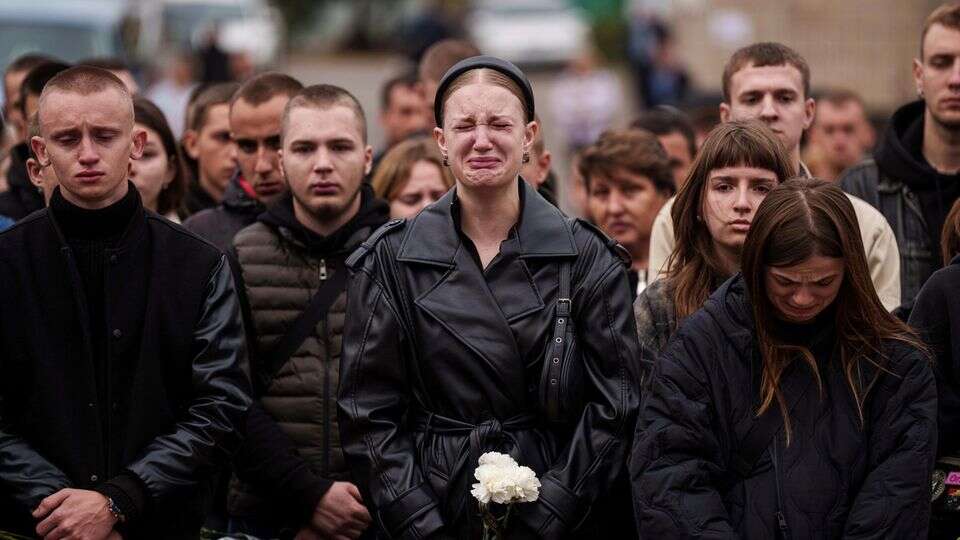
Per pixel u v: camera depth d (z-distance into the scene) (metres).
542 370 15.30
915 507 14.24
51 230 15.95
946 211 20.45
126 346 15.85
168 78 60.38
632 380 15.51
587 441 15.23
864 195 21.00
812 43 73.75
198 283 16.25
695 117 28.33
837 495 14.41
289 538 18.05
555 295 15.54
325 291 18.45
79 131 15.75
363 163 19.02
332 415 18.05
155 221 16.34
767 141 16.56
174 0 71.19
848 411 14.64
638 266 22.05
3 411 15.85
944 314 15.87
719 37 76.50
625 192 21.81
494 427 15.22
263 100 21.20
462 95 15.55
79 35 49.22
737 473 14.73
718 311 15.12
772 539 14.35
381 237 16.00
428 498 15.16
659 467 14.66
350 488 17.56
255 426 17.67
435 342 15.41
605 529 16.28
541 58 108.88
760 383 14.82
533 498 14.70
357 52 140.12
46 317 15.77
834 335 14.91
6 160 24.55
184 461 15.60
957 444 15.87
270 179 21.30
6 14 48.62
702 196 16.89
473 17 112.00
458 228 15.75
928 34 20.75
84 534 15.09
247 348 17.59
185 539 16.08
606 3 117.19
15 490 15.42
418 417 15.70
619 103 87.06
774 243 14.47
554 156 73.00
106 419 15.77
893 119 21.31
